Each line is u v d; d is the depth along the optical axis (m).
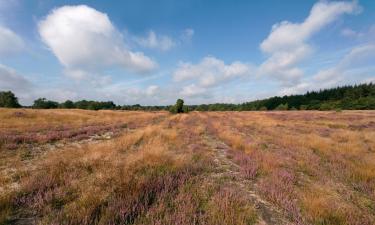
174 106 60.94
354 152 11.16
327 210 4.65
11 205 4.49
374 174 7.32
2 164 7.81
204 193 5.53
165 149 9.91
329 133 19.14
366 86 111.69
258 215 4.61
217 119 38.44
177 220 3.96
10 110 32.22
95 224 3.77
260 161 8.59
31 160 8.62
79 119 31.70
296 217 4.43
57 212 4.30
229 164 8.69
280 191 5.62
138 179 5.70
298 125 27.14
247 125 26.61
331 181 6.86
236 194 5.34
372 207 5.25
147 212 4.24
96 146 10.27
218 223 3.97
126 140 12.09
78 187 5.43
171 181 5.88
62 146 11.91
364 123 29.42
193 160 8.54
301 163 8.70
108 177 5.83
